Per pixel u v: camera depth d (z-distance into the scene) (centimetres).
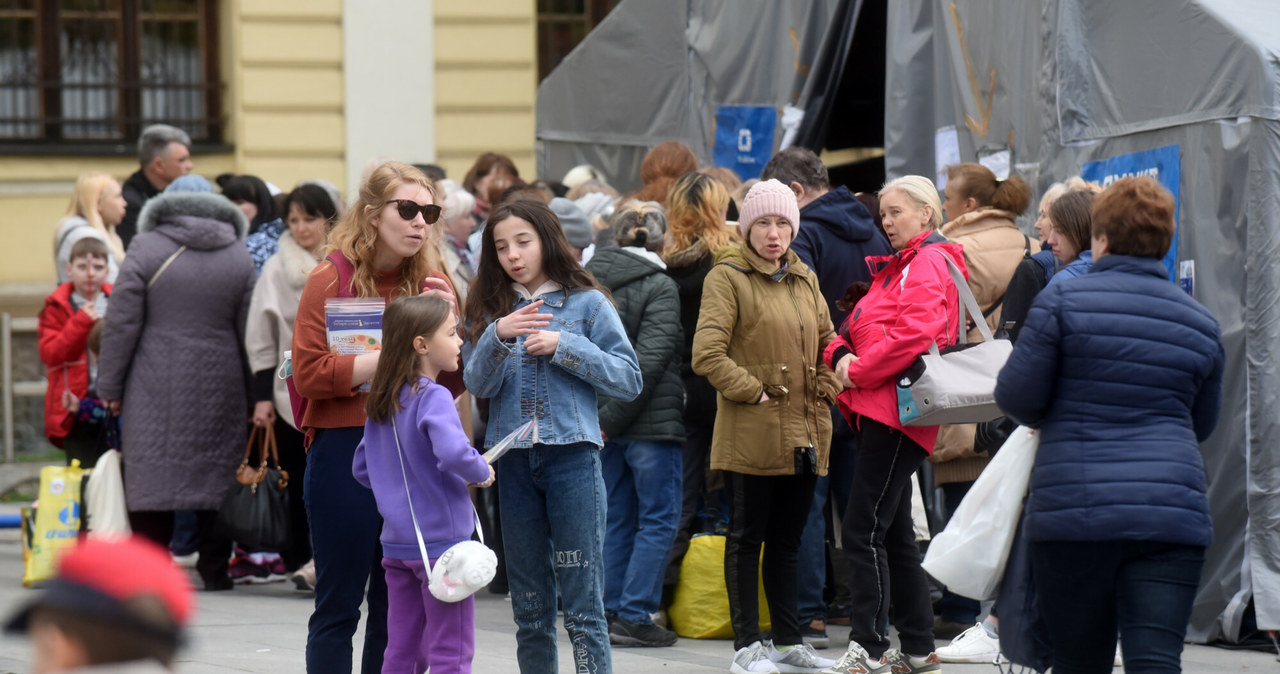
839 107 2388
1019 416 848
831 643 1409
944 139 1717
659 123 2277
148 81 3456
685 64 2217
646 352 1317
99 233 1908
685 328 1398
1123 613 815
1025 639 897
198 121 3475
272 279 1633
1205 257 1368
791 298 1196
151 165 2081
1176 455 812
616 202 1794
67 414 1827
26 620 310
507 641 1391
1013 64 1583
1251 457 1330
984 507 909
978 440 1252
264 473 1638
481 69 3425
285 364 985
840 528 1333
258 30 3319
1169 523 796
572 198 1889
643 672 1226
